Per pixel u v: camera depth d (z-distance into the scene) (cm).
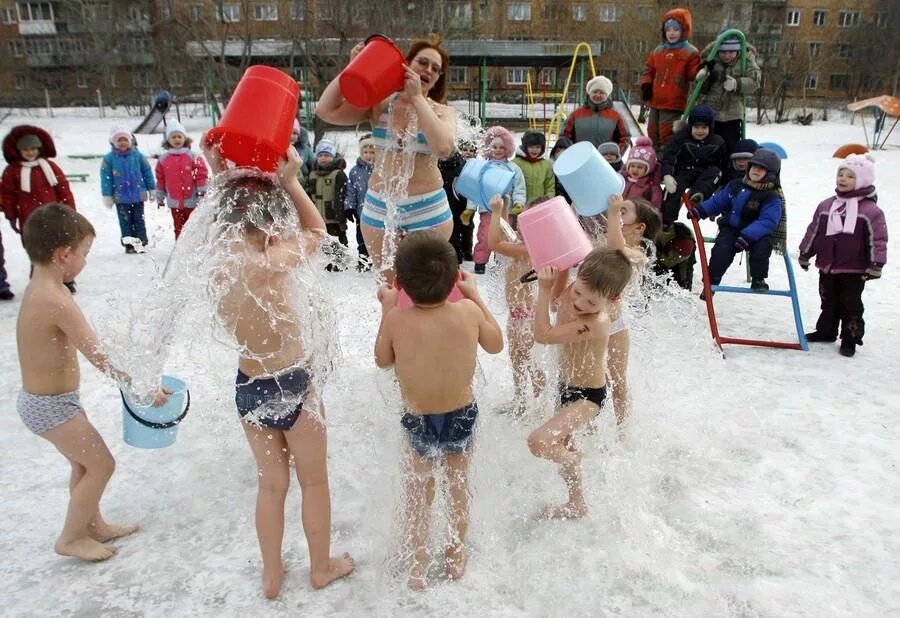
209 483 337
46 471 347
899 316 598
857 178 491
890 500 316
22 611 251
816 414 405
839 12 4278
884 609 246
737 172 610
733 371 473
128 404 290
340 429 388
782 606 248
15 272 772
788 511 307
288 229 244
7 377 465
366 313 561
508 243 368
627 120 2512
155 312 256
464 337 251
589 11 4078
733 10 3728
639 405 398
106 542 292
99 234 984
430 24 2495
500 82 4244
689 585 259
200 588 263
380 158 335
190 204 840
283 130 248
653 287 588
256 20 3023
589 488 316
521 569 269
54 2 4275
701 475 337
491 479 313
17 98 4044
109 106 3706
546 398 362
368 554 281
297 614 249
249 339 239
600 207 366
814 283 713
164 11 3278
